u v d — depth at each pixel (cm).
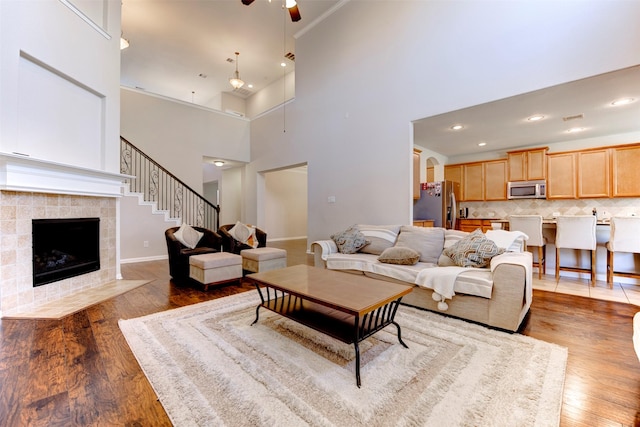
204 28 612
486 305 239
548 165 561
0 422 131
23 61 271
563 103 364
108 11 375
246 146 782
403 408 141
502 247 289
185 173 677
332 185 555
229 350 197
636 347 156
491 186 639
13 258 264
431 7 408
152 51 706
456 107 384
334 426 129
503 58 344
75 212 332
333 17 550
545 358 188
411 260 306
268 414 136
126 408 141
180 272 395
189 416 134
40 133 287
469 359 187
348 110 525
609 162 496
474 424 130
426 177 694
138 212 552
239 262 382
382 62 470
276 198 929
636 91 327
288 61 755
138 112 611
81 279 341
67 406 142
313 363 182
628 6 272
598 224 391
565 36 304
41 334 222
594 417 136
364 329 188
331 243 399
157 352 193
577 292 336
